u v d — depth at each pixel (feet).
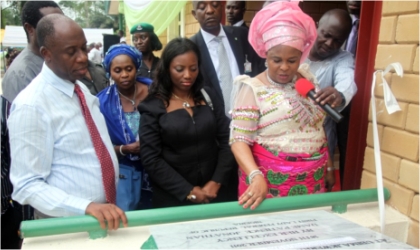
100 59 30.68
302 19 4.63
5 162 6.73
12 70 7.00
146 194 7.54
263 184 4.54
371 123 5.81
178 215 4.40
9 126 4.42
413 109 5.04
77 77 4.65
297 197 4.79
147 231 4.55
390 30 5.36
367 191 5.24
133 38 12.21
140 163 7.23
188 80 6.18
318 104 4.77
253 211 4.58
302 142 4.96
